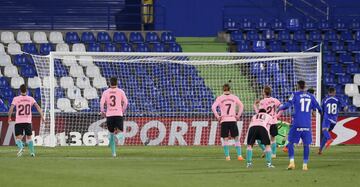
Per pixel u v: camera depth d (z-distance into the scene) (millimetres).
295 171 52062
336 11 121250
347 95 100875
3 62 102500
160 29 118375
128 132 83000
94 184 42469
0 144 82375
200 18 117500
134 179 45406
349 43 112312
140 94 88688
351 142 85500
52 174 47938
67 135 82438
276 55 79438
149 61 87812
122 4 117688
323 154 71312
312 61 87188
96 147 80188
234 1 119438
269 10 120750
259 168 54625
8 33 108938
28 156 67000
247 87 87812
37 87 98688
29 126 66875
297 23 116188
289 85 87188
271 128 65000
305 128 53250
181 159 63938
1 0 116500
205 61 79125
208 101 87875
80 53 77562
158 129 83500
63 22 116688
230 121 63281
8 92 96438
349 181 45594
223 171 51906
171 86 88625
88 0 117500
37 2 116750
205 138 83812
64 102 88438
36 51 105750
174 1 117250
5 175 47062
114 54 77500
